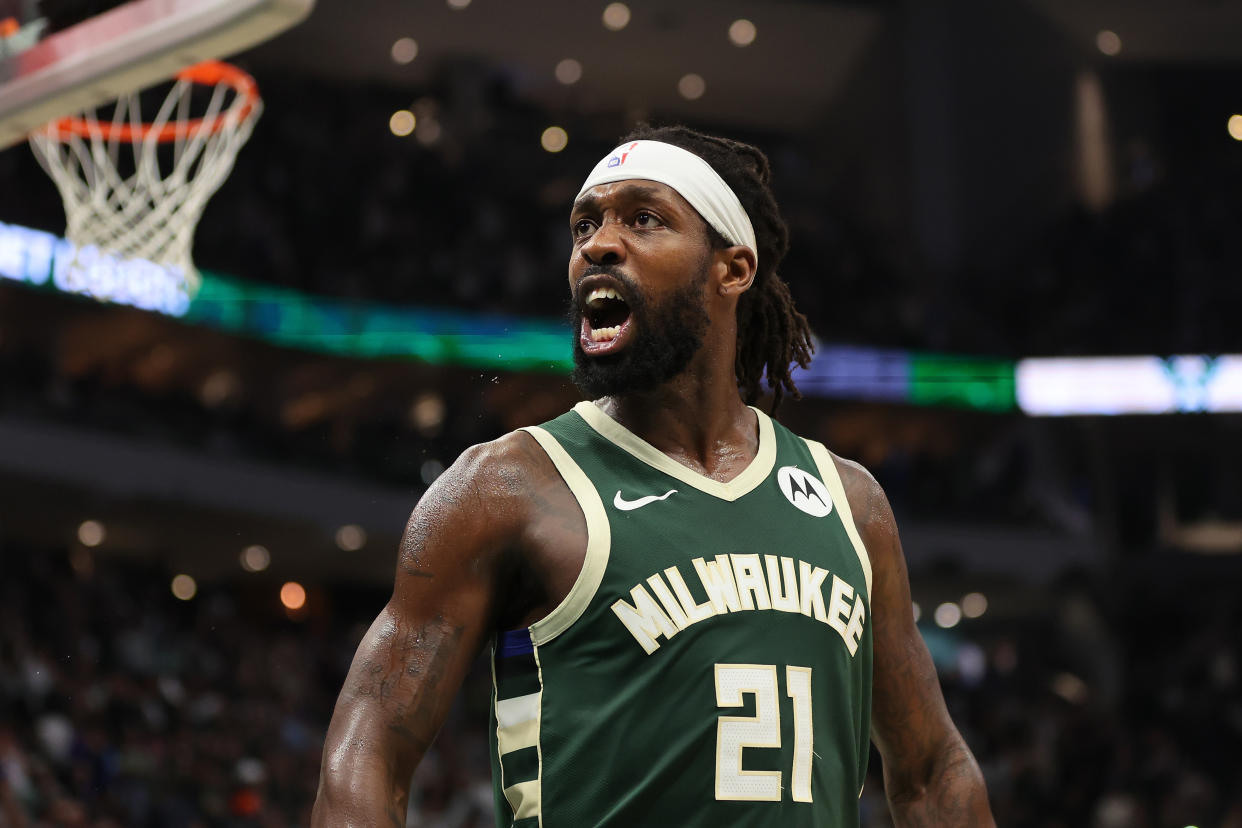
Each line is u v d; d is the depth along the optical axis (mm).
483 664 19891
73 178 9477
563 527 2145
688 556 2141
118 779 12953
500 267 24141
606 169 2342
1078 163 27609
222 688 17078
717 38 26297
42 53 6070
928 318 26516
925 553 24547
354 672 2113
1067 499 25922
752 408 2463
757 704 2072
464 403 22859
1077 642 24719
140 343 19969
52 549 21250
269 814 13375
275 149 23672
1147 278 26141
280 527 21375
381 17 24781
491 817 13859
